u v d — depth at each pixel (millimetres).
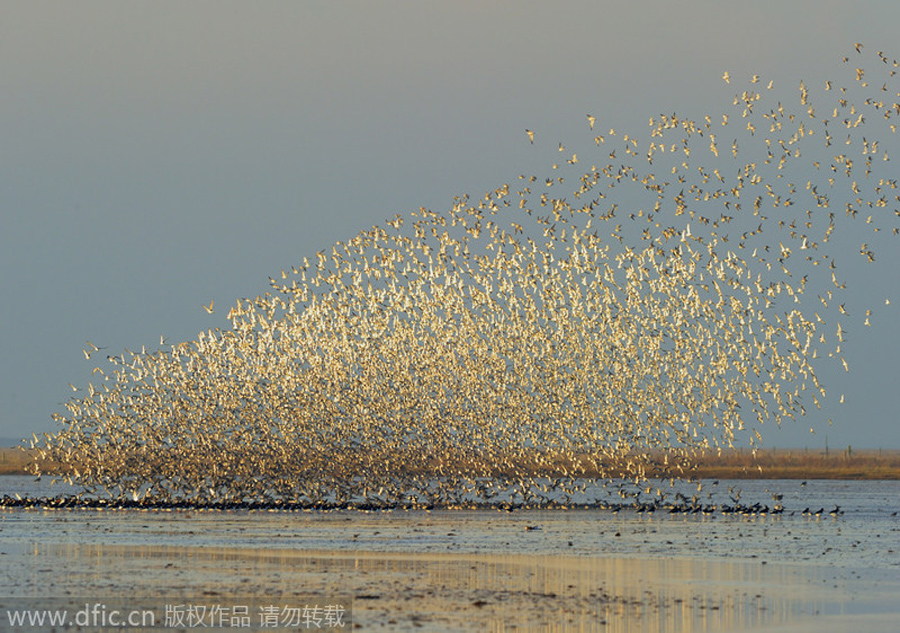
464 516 81938
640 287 81375
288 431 89312
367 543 62656
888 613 40906
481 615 40375
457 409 87250
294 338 90188
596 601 43344
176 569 51562
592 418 85000
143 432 90438
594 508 90188
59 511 86188
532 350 85812
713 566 53469
